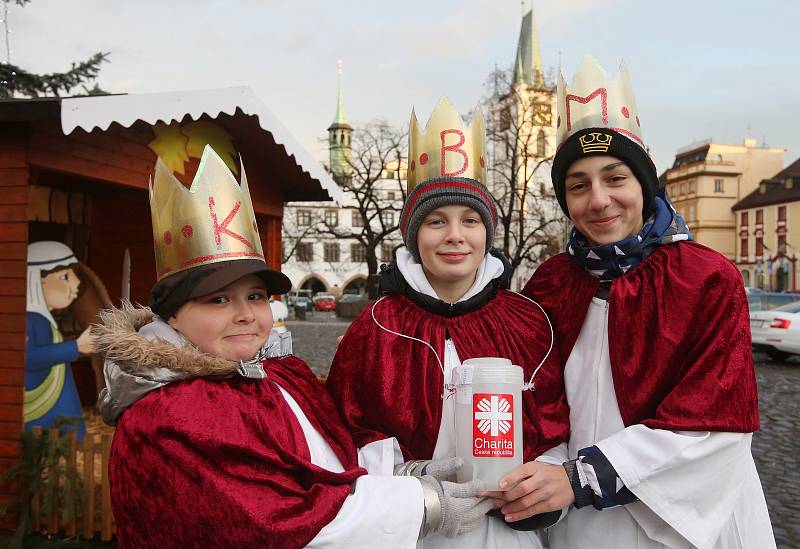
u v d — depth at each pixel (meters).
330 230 28.52
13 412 3.72
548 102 25.27
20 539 3.46
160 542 1.27
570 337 1.88
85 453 3.70
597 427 1.77
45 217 5.74
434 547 1.66
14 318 3.73
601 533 1.71
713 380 1.57
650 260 1.77
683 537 1.60
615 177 1.77
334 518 1.36
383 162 27.11
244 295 1.53
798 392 8.48
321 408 1.72
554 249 26.08
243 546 1.23
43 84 8.62
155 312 1.56
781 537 3.86
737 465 1.59
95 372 5.71
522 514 1.52
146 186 4.89
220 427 1.32
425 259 1.84
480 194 1.81
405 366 1.81
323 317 31.05
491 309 1.90
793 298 12.95
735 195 58.00
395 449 1.76
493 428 1.52
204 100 4.54
